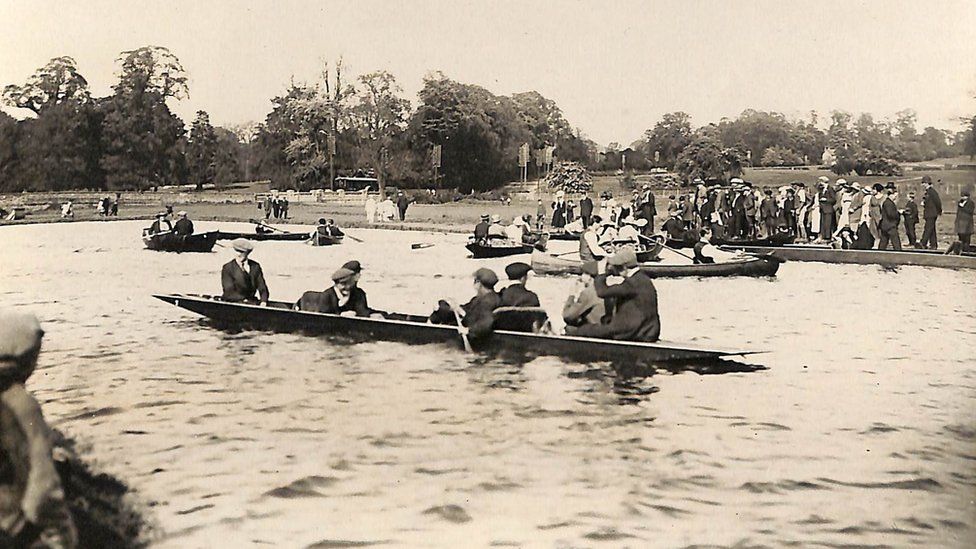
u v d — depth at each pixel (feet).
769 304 46.68
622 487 23.76
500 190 65.87
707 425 28.02
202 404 29.32
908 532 21.50
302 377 32.19
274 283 51.83
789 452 25.63
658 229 62.59
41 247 61.52
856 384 31.55
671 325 41.50
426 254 63.16
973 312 42.86
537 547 20.26
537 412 29.14
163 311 44.09
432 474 24.40
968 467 24.57
